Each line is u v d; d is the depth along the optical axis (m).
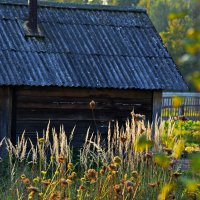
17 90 32.59
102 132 34.12
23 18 35.91
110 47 35.50
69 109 33.62
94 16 38.00
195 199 13.48
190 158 4.42
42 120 33.19
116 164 13.80
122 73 33.84
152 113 34.69
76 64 33.56
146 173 16.81
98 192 15.05
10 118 32.50
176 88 33.97
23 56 33.03
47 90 33.12
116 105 34.31
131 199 15.52
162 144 15.04
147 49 36.03
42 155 17.44
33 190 13.08
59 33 35.69
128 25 37.78
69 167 15.30
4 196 17.41
